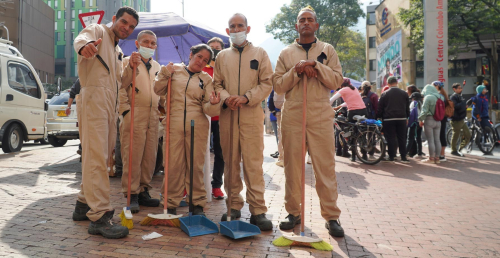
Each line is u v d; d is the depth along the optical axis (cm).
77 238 318
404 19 2400
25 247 294
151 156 437
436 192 540
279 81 352
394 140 849
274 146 1245
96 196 325
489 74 2684
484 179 643
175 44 864
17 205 415
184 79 394
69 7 8019
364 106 854
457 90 962
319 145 346
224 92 363
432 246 324
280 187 555
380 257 296
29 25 4978
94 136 326
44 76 5559
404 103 840
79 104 345
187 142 392
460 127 955
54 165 694
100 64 331
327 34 3469
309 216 408
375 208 448
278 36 3344
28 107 978
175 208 402
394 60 2894
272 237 336
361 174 690
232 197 388
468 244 331
